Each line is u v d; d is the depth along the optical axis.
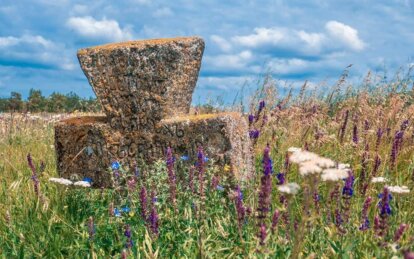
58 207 5.73
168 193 5.52
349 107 9.19
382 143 7.24
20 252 4.50
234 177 5.92
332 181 3.12
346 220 3.91
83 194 6.08
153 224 4.51
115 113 6.52
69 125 6.71
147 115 6.39
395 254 3.43
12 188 6.52
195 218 4.98
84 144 6.64
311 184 3.09
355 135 6.75
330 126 8.68
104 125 6.54
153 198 4.86
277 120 8.45
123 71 6.46
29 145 10.54
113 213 5.06
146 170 6.34
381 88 10.27
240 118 6.63
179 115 6.54
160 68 6.39
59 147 6.80
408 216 4.59
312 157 3.12
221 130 6.06
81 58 6.66
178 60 6.39
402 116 7.95
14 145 10.82
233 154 6.04
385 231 3.52
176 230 4.84
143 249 4.45
